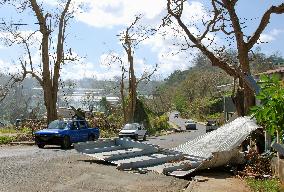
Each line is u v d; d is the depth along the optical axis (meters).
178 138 44.16
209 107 98.50
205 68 134.00
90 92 84.81
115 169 15.34
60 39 36.91
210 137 18.05
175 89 152.50
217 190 11.45
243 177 13.78
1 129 45.78
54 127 25.31
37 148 24.47
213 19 24.61
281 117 6.20
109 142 19.36
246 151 17.11
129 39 55.47
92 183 12.31
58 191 10.90
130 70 56.75
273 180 12.68
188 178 14.16
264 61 73.81
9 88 39.97
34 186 11.45
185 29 24.64
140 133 37.50
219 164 15.06
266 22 22.00
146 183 12.72
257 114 6.38
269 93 6.29
